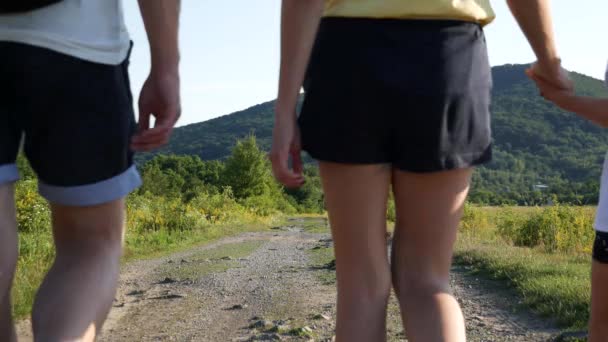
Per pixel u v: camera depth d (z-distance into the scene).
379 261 2.36
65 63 1.97
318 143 2.24
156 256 16.88
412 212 2.34
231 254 17.16
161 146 2.17
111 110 2.05
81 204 2.06
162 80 2.19
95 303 2.08
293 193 84.50
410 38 2.16
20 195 15.14
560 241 16.31
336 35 2.20
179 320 7.87
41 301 2.07
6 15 1.94
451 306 2.30
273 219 49.22
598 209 3.03
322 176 2.33
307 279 11.15
